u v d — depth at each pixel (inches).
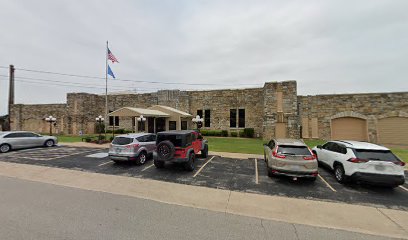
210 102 1115.3
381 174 280.2
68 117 1218.0
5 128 1159.6
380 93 787.4
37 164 421.1
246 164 437.7
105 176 342.6
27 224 175.3
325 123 858.8
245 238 162.4
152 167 405.4
